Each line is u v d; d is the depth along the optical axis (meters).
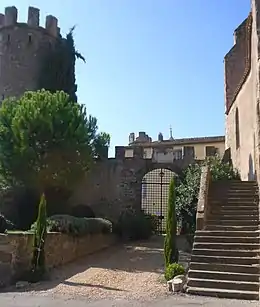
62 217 19.17
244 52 27.91
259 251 12.48
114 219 29.17
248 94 19.45
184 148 30.67
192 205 19.38
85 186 29.92
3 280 13.19
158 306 9.67
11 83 33.88
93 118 28.06
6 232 14.62
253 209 15.13
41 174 22.38
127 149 32.66
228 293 10.89
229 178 21.33
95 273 15.36
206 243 13.11
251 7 18.81
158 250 22.02
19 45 34.41
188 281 11.70
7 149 22.47
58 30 36.28
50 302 10.19
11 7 34.97
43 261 14.48
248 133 19.42
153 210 31.55
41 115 22.69
